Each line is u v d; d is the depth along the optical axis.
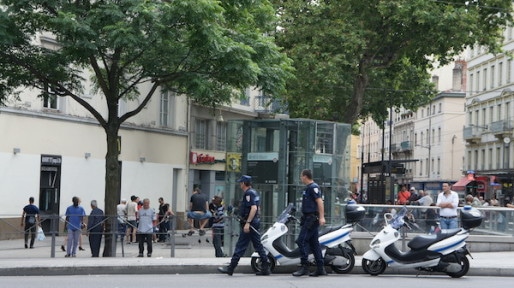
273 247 16.20
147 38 19.89
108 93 21.98
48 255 21.09
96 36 19.72
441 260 16.12
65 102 33.47
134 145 38.22
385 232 16.31
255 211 15.95
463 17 31.73
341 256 16.53
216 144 45.97
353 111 34.88
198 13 19.45
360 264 17.17
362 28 32.75
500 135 72.38
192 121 43.47
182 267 16.78
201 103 23.56
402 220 16.48
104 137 36.03
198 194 26.22
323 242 16.36
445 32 32.22
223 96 23.03
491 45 34.16
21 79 21.70
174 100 41.66
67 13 19.20
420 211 22.09
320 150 21.55
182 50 20.89
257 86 21.97
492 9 33.66
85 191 34.88
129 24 19.50
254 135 21.94
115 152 22.09
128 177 37.81
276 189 21.39
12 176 30.80
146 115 39.31
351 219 16.66
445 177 90.56
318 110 35.47
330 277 15.85
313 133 21.39
